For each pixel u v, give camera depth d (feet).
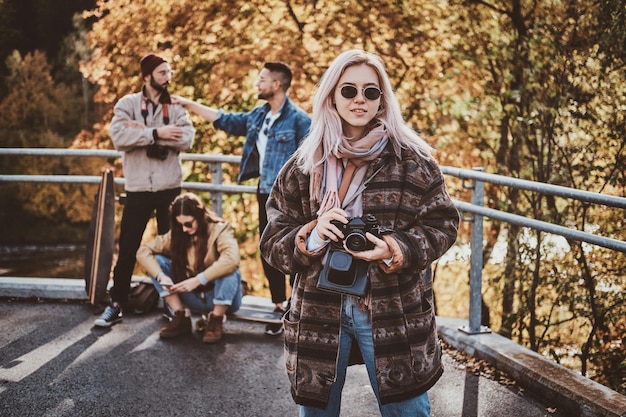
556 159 26.02
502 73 30.35
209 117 16.37
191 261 14.66
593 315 17.69
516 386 12.12
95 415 11.15
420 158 7.41
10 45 130.52
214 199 17.17
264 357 13.70
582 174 24.79
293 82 33.22
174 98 16.05
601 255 18.17
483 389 12.04
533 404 11.41
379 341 7.18
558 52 26.32
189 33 35.76
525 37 28.66
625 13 24.50
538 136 27.43
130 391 12.07
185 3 35.06
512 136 28.94
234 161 16.67
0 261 106.01
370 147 7.32
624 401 10.52
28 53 123.03
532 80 26.66
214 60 36.27
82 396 11.85
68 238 115.65
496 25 31.55
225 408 11.45
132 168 15.65
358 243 6.93
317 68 33.88
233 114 16.43
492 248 26.22
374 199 7.27
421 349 7.28
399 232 7.11
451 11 33.12
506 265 22.47
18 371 12.88
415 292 7.32
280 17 35.22
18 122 120.67
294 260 7.35
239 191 16.88
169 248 14.96
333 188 7.32
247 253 37.78
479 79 31.83
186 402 11.66
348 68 7.41
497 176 12.59
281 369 13.10
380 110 7.54
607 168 24.30
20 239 114.11
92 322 15.69
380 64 7.44
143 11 35.63
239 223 37.99
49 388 12.15
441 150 33.60
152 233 37.58
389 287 7.21
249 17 35.50
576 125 25.52
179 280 14.64
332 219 7.06
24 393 11.93
